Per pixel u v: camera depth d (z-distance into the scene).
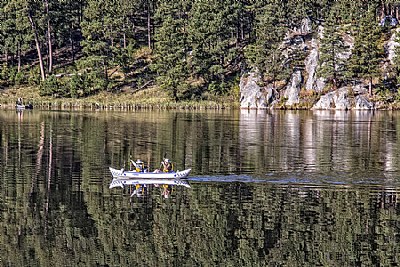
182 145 74.94
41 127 95.94
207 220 39.25
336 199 44.72
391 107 152.12
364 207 42.44
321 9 181.75
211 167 58.09
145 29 195.50
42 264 31.94
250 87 161.75
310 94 159.88
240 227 37.94
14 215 40.22
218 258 33.00
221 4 171.25
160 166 59.44
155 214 40.62
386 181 51.38
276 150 71.06
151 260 32.50
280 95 161.25
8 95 161.00
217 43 166.12
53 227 37.78
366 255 33.31
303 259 32.88
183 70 159.00
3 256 32.88
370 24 153.12
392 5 175.00
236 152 68.88
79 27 196.25
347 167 58.47
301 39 169.62
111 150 69.88
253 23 179.50
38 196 45.41
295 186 49.03
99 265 31.92
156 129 94.44
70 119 112.94
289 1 177.50
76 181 50.97
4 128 93.50
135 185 49.50
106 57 162.62
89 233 36.72
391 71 159.38
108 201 44.00
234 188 48.25
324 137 85.69
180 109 152.38
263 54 161.00
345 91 156.12
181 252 33.81
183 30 172.50
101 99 159.38
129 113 133.38
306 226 38.16
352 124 107.44
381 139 83.62
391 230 37.41
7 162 60.31
